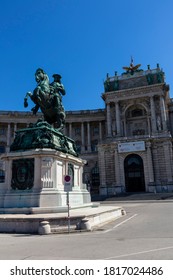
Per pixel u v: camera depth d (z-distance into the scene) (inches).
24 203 595.5
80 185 796.0
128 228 553.6
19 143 681.6
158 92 2839.6
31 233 478.9
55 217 491.2
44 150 618.5
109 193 2561.5
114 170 2608.3
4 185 650.2
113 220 700.7
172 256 297.4
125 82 3065.9
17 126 3430.1
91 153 3058.6
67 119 3430.1
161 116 2770.7
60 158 664.4
